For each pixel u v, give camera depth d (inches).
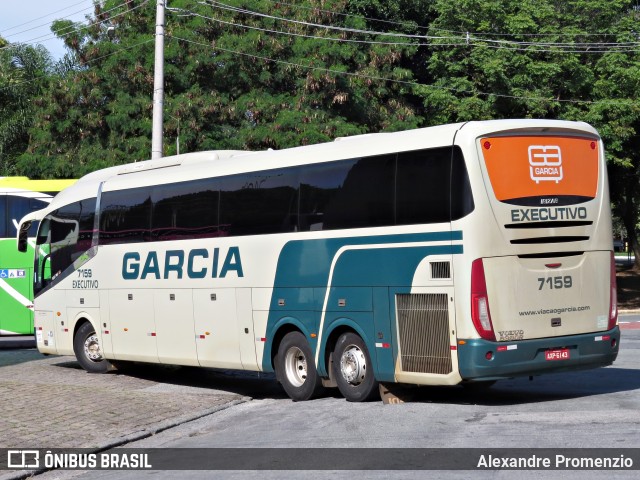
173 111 1208.8
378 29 1487.5
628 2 1391.5
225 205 600.1
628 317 1310.3
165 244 647.8
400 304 483.2
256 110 1235.2
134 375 717.3
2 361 842.2
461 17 1368.1
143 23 1309.1
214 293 604.4
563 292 474.6
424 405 495.2
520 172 466.0
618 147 1365.7
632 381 559.5
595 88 1370.6
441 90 1352.1
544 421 425.7
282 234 556.1
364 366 513.0
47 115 1270.9
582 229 483.5
